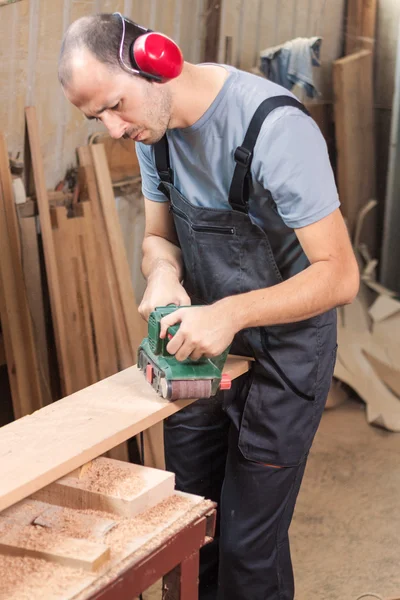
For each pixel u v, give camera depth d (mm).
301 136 1557
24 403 2605
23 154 2602
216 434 2055
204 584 2217
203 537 1402
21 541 1271
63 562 1235
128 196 2990
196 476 2104
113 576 1220
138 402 1590
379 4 3365
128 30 1461
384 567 2584
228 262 1760
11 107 2535
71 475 1425
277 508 1869
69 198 2760
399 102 3449
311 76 3312
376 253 3691
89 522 1332
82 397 1613
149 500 1386
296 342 1769
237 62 3184
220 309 1530
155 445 2918
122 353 2865
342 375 3555
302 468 1894
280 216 1677
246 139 1582
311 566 2582
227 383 1607
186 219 1788
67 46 1448
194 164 1709
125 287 2857
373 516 2859
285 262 1770
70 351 2695
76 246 2719
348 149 3465
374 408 3492
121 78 1442
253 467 1839
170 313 1545
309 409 1827
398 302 3564
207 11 3006
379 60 3447
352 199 3549
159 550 1297
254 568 1894
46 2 2527
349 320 3582
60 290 2662
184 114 1611
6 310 2529
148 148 1817
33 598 1166
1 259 2514
